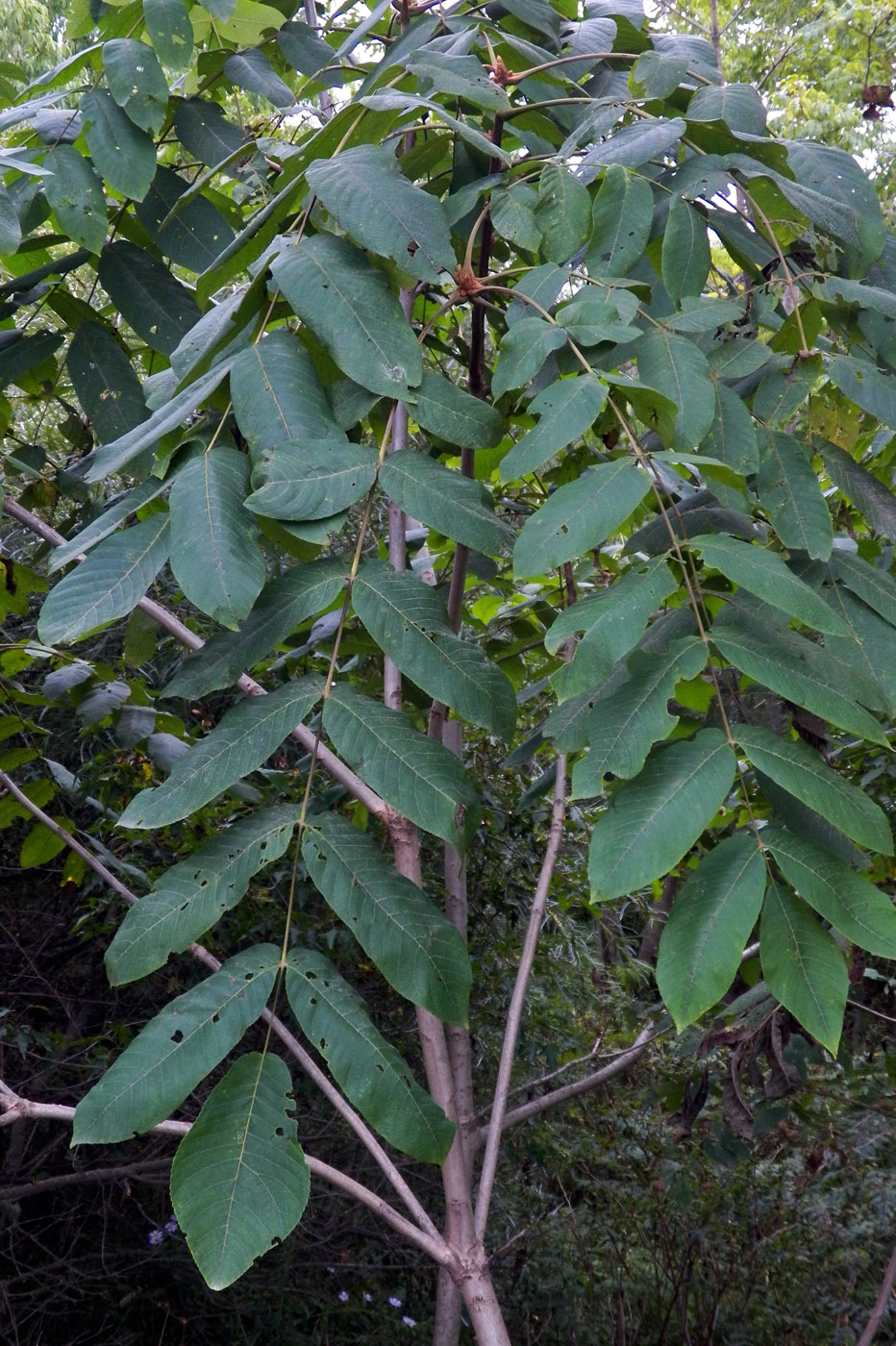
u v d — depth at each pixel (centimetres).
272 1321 470
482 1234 141
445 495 121
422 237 125
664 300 172
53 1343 439
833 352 153
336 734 113
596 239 143
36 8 573
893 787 309
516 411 178
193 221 193
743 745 104
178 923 106
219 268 147
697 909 98
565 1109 550
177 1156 94
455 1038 181
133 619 176
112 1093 97
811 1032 95
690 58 184
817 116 787
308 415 123
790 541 132
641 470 115
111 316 296
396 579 121
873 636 131
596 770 103
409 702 207
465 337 287
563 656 234
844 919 96
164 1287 466
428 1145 99
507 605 307
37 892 477
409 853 151
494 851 443
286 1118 97
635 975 527
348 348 123
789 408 139
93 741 373
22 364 194
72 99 225
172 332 192
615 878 98
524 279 139
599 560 260
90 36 225
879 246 146
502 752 432
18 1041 390
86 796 266
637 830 100
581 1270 512
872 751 295
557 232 142
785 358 144
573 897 462
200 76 213
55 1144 430
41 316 249
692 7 802
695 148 156
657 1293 501
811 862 100
